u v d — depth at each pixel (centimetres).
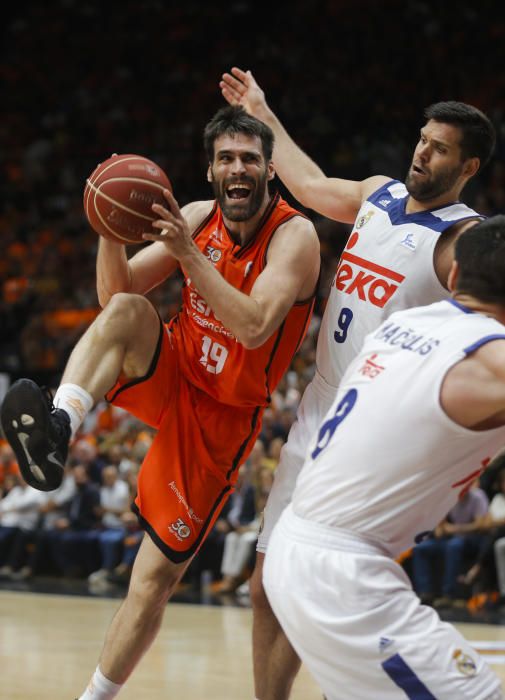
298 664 748
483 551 1741
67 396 643
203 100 3894
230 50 3991
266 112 838
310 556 511
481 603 1748
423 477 505
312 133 3412
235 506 2041
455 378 496
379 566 507
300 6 3978
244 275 725
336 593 502
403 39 3625
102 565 2228
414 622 500
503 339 499
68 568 2283
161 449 748
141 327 694
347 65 3659
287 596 513
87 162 3875
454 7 3634
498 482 1820
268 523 754
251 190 700
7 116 4219
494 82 3312
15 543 2344
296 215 725
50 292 3341
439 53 3500
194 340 743
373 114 3406
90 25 4409
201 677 1091
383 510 509
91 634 1410
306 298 736
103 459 2369
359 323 716
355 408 524
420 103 3381
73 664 1150
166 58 4141
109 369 669
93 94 4141
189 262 648
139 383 724
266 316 669
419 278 695
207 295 652
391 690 494
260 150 702
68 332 3091
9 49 4497
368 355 540
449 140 686
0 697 941
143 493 752
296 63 3775
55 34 4434
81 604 1808
